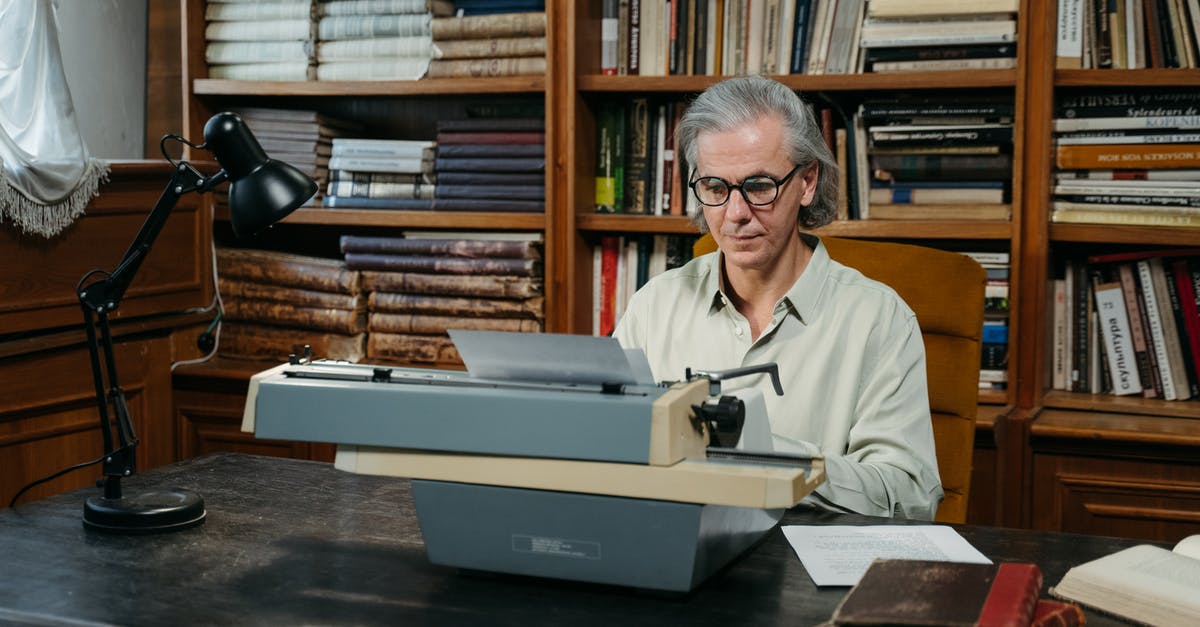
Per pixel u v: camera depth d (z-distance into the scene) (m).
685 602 1.18
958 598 1.05
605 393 1.21
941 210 2.63
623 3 2.82
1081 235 2.54
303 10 3.00
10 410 2.46
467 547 1.23
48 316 2.52
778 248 1.75
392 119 3.28
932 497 1.68
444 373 1.34
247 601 1.17
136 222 2.77
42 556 1.32
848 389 1.77
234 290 3.12
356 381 1.29
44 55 2.53
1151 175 2.52
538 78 2.83
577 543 1.19
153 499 1.46
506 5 2.88
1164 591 1.12
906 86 2.60
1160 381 2.59
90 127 3.08
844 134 2.68
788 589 1.22
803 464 1.19
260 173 1.44
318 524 1.45
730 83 1.75
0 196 2.32
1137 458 2.40
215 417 2.98
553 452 1.18
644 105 2.85
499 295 2.90
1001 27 2.54
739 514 1.26
